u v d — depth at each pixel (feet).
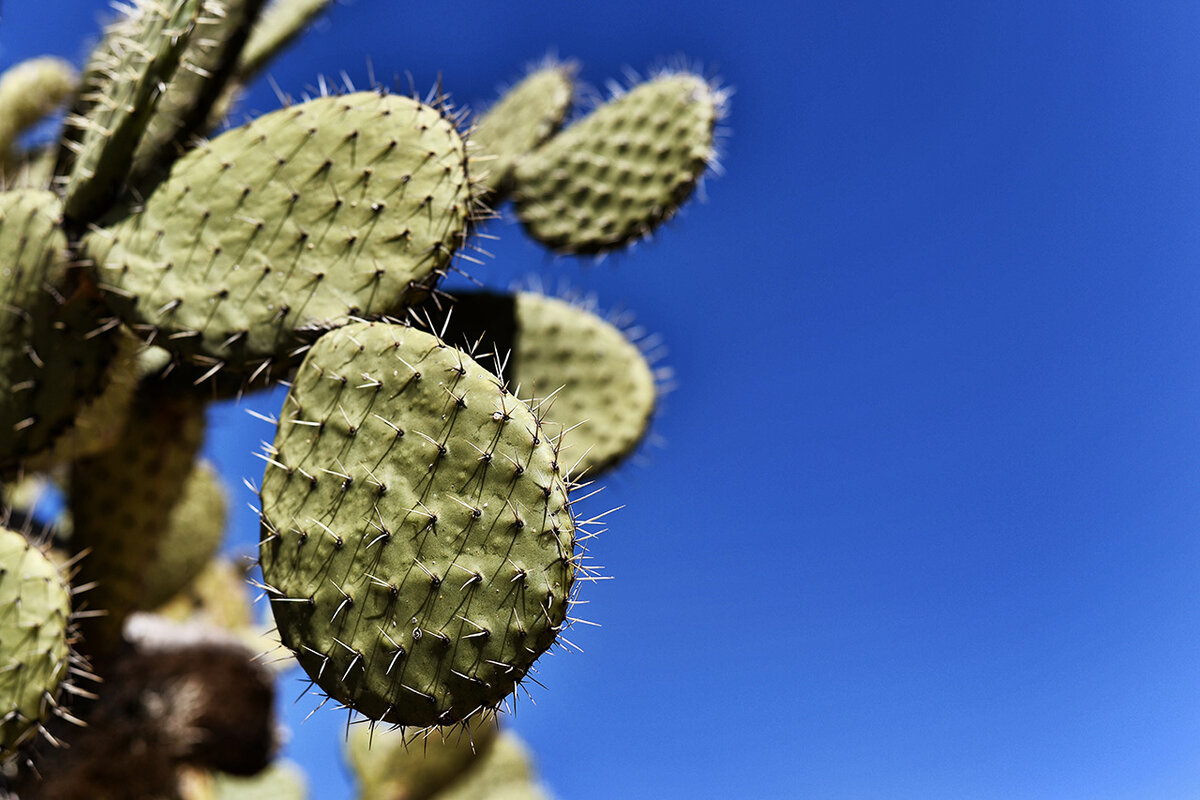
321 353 3.49
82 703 4.55
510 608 3.29
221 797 7.24
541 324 5.05
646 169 5.10
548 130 5.16
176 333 3.68
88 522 4.42
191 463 4.63
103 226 3.81
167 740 4.77
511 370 4.98
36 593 3.51
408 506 3.34
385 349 3.44
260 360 3.68
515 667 3.28
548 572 3.31
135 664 4.84
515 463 3.34
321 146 3.74
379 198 3.71
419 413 3.39
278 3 5.15
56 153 4.31
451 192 3.73
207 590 7.81
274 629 3.39
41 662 3.48
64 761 4.49
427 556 3.32
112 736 4.60
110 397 4.20
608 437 5.03
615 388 5.09
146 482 4.44
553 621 3.30
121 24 4.17
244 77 5.03
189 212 3.75
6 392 3.79
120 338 3.91
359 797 9.05
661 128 5.12
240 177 3.75
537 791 9.55
